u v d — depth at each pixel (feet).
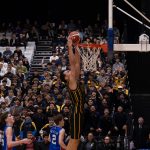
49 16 115.75
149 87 91.20
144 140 70.28
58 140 47.60
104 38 93.81
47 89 73.26
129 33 108.06
